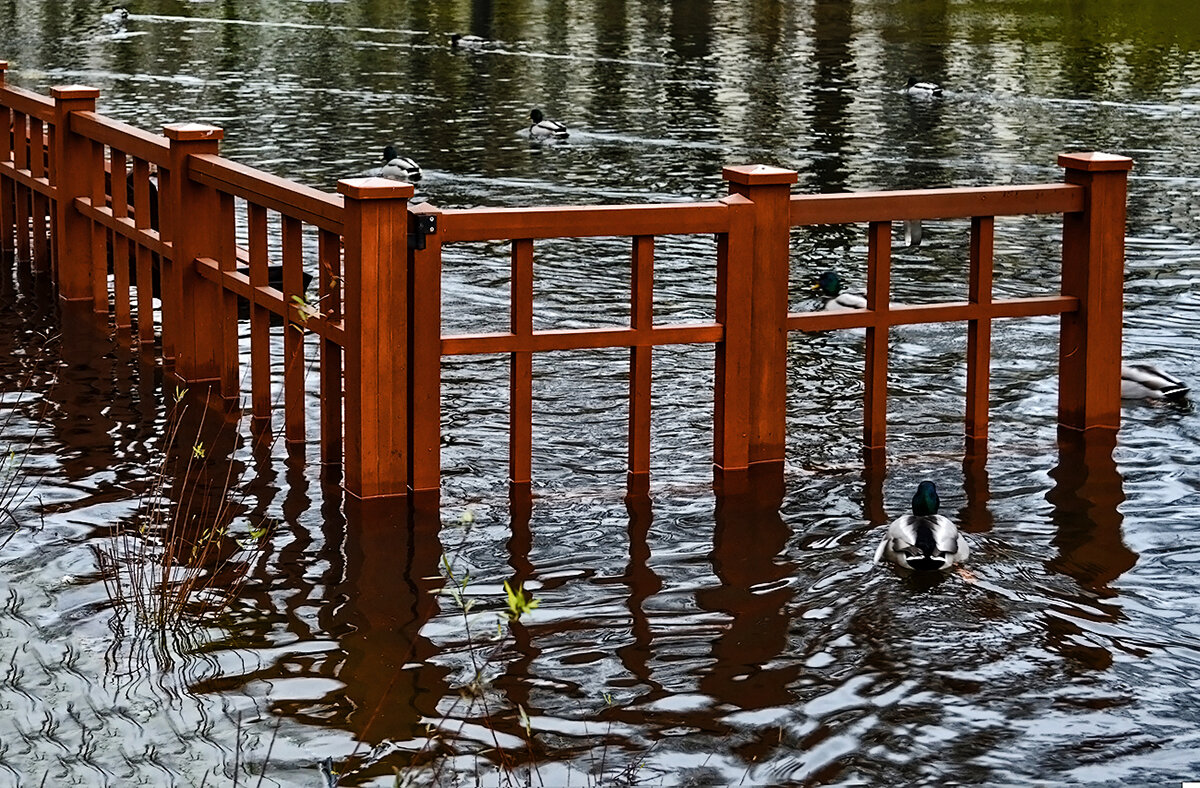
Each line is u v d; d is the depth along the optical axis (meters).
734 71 35.59
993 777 5.70
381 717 6.13
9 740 5.88
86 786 5.55
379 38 42.19
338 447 9.22
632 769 5.74
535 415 10.43
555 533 8.23
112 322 12.63
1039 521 8.45
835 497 8.85
